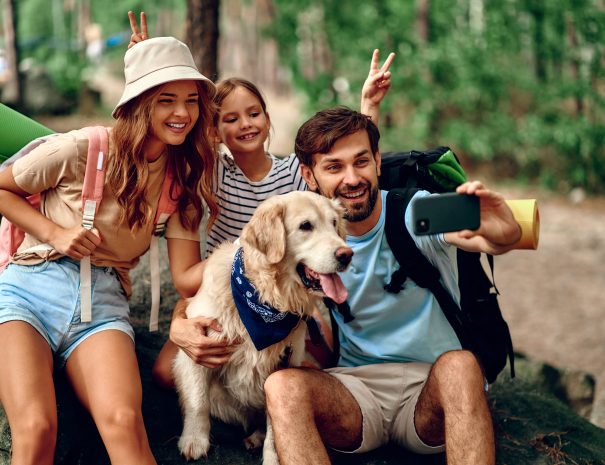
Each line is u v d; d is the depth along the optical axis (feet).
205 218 16.05
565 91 46.16
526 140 45.14
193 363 10.41
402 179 11.13
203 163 10.75
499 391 13.80
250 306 9.86
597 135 44.75
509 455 11.66
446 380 9.36
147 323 13.88
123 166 9.99
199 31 19.26
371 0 46.70
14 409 8.87
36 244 10.31
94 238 9.86
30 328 9.59
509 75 46.14
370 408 10.14
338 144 9.93
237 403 11.09
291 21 49.01
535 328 25.72
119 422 8.92
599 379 21.59
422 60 45.39
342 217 10.11
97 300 10.27
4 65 45.47
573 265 31.96
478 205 8.00
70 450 10.14
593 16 46.44
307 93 48.08
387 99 45.03
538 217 8.45
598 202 42.63
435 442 10.16
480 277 10.63
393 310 10.19
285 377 9.37
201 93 10.49
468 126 45.01
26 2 69.82
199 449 10.33
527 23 47.52
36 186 10.02
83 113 49.80
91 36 55.36
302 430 9.05
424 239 9.66
